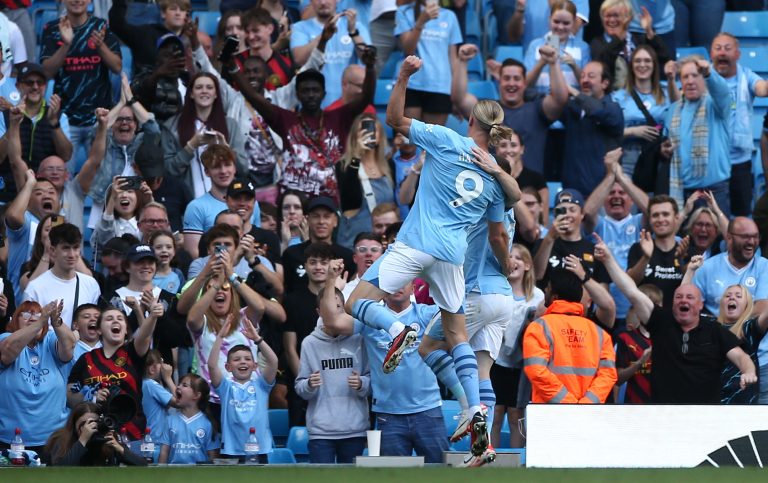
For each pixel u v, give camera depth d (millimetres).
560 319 26703
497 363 28688
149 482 15156
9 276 31750
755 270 32188
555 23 39438
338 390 27156
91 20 38250
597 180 37188
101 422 23109
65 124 36812
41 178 32938
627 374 29281
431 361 22359
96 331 27500
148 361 27469
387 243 29938
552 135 39062
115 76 38688
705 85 37531
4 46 38375
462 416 21484
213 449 27438
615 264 28953
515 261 28922
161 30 38500
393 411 26312
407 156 36438
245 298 28594
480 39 45344
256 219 33406
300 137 35188
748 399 28156
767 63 44438
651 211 32719
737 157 38531
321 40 37031
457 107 39125
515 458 21656
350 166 34469
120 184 32344
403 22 40562
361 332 26578
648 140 38000
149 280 29297
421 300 28703
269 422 30000
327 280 26000
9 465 22562
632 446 19500
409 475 15805
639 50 38938
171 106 35250
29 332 26094
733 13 45344
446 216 21250
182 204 34312
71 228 28812
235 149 35750
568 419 19531
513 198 21750
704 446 19578
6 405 26375
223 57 35188
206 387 27344
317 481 15023
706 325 28469
